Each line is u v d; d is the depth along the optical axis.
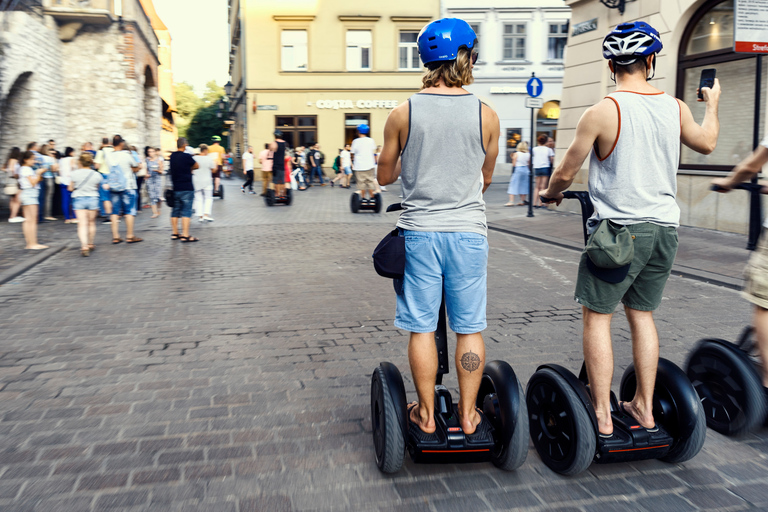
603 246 2.57
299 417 3.42
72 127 18.05
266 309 5.80
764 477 2.81
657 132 2.61
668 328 5.11
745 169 2.98
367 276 7.35
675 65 11.17
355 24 30.55
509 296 6.30
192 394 3.75
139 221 13.52
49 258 8.70
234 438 3.16
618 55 2.66
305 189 24.59
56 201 14.36
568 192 2.88
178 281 7.09
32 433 3.21
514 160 16.05
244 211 15.48
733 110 10.20
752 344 3.30
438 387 2.92
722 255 8.05
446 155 2.55
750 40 7.45
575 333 5.02
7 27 14.02
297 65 30.78
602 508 2.55
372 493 2.65
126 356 4.46
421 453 2.67
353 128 31.36
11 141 15.42
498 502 2.60
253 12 30.22
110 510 2.50
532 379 2.99
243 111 31.72
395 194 21.02
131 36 17.98
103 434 3.20
